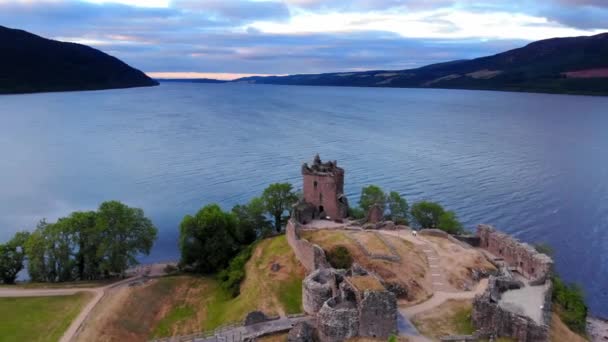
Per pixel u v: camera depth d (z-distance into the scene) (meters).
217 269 119.50
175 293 108.62
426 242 104.50
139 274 118.62
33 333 84.44
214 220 121.56
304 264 98.75
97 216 115.12
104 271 116.81
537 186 193.12
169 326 95.69
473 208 166.62
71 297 100.19
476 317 73.31
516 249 98.44
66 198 180.75
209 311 100.19
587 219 158.50
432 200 173.25
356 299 69.50
